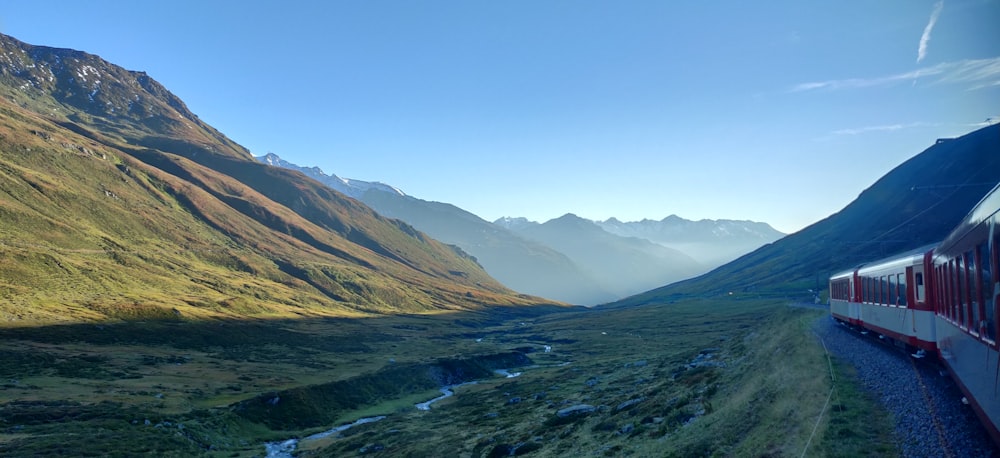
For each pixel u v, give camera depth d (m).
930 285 31.61
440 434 69.44
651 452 32.19
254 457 71.31
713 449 28.70
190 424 78.44
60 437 66.44
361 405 106.81
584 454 38.72
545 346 195.75
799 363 41.38
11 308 153.25
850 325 59.53
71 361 115.25
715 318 198.38
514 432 59.56
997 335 16.98
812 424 25.16
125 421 75.94
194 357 140.62
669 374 72.75
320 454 70.50
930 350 31.47
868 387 30.17
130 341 147.50
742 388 43.19
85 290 195.88
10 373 101.06
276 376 123.62
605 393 74.44
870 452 20.64
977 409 19.83
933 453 19.38
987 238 18.05
